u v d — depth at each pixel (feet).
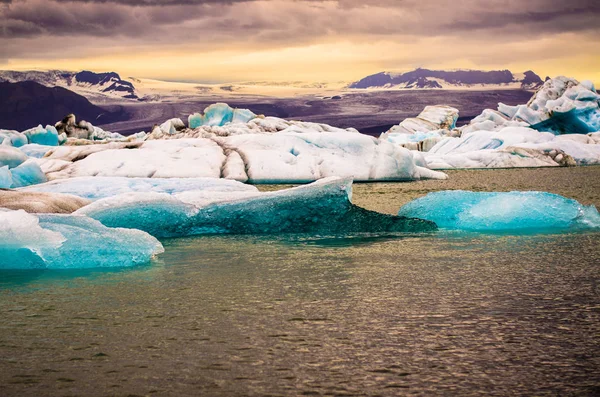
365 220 41.52
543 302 22.45
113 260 30.35
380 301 22.88
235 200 41.81
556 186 88.84
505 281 25.94
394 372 15.99
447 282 25.89
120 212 38.78
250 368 16.34
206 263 30.94
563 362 16.51
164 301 23.32
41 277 27.84
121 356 17.31
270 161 96.78
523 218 41.50
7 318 21.29
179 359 17.02
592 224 41.32
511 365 16.35
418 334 18.92
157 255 33.40
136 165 92.32
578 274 27.20
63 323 20.58
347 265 29.99
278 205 41.60
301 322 20.31
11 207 39.68
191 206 40.98
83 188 51.21
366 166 99.19
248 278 27.30
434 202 44.83
